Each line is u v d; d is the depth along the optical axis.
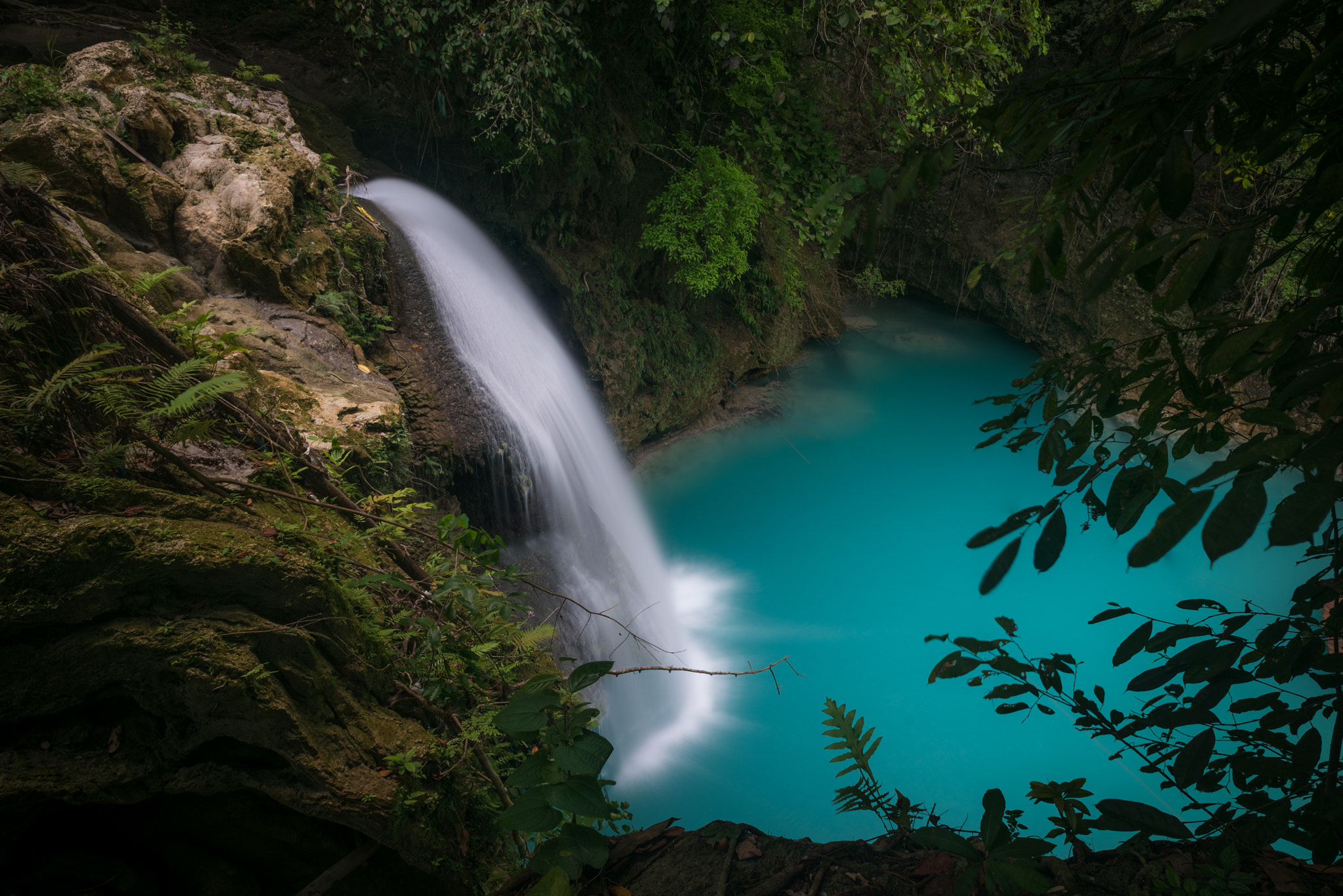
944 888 2.19
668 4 10.47
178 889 3.07
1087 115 1.46
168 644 2.60
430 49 9.75
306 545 3.20
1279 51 1.33
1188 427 1.68
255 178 6.68
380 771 3.11
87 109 6.33
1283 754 1.73
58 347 3.05
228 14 10.30
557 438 10.52
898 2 11.24
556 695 2.21
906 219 19.06
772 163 12.90
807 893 2.22
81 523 2.50
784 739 9.85
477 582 3.68
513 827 2.00
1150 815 2.01
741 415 16.02
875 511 14.02
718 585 12.38
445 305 8.99
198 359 3.24
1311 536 0.88
